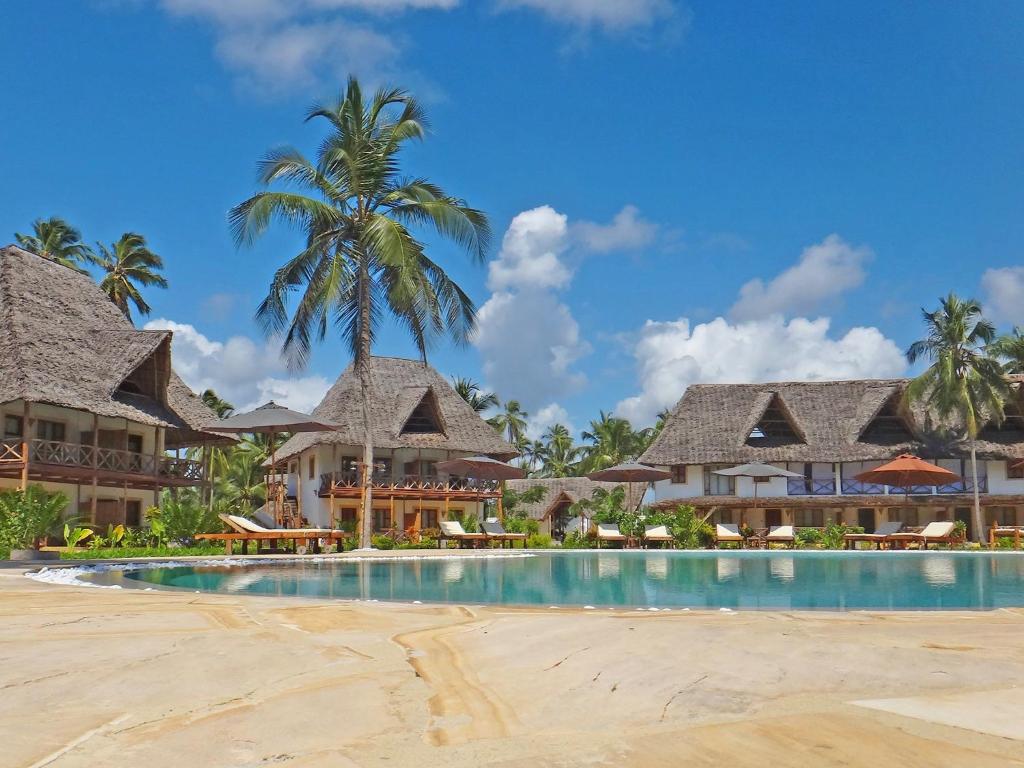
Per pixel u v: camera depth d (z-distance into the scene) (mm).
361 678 4848
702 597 11891
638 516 33594
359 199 27250
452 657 5484
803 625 6738
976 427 39031
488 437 46000
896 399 43906
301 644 5977
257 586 13609
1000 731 3592
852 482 42719
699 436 44938
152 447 34531
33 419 29375
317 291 26953
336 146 26875
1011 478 42219
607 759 3320
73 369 29547
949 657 5211
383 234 24781
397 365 47312
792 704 4105
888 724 3709
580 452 83062
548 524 58875
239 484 59031
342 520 42062
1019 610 8117
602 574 17031
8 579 13195
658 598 11703
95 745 3584
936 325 39688
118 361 30938
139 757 3428
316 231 27344
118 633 6496
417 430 45000
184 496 50750
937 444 42625
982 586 14023
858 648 5512
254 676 4895
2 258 31875
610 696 4371
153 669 5082
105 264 51312
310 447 41531
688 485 44375
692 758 3305
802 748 3393
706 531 33281
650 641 5863
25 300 30641
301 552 25172
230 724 3895
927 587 13844
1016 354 39500
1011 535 36125
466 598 11672
